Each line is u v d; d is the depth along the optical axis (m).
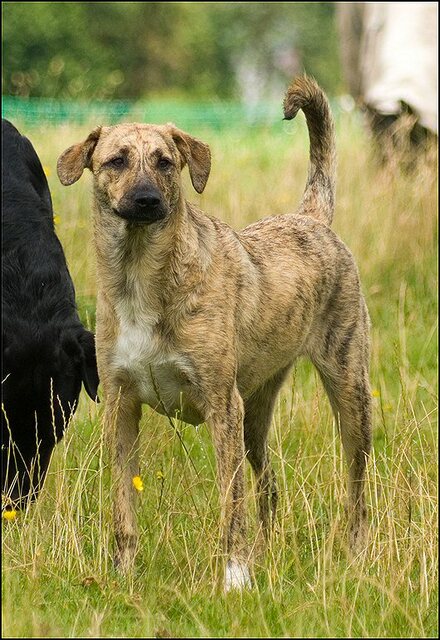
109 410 9.18
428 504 9.34
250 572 8.98
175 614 8.29
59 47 52.09
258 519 10.36
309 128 11.14
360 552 9.58
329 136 11.12
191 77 65.00
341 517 9.98
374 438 12.23
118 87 59.59
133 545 9.05
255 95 80.81
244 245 9.74
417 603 8.38
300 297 9.98
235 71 81.44
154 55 62.03
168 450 10.59
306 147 25.12
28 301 9.60
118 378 9.13
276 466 11.17
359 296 10.73
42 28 50.91
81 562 8.73
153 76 62.31
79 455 10.24
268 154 24.67
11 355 9.35
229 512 8.88
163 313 8.88
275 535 9.38
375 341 14.29
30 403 9.45
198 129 32.75
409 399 11.81
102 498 9.50
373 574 8.80
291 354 10.16
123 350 8.98
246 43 79.38
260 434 10.52
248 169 22.25
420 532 9.04
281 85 80.75
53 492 9.98
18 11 50.78
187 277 8.89
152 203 8.52
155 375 9.03
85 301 14.20
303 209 11.08
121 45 61.06
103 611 7.88
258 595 8.05
